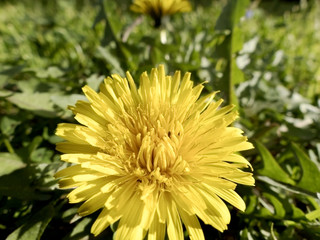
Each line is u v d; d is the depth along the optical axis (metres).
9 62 0.09
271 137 0.06
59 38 0.11
